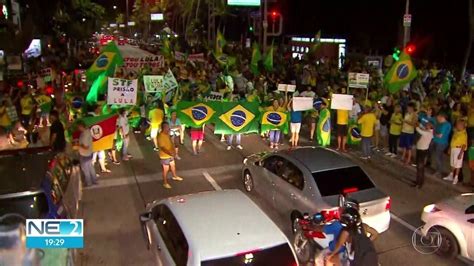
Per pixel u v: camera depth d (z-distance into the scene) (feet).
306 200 29.94
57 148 38.09
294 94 56.90
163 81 56.95
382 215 29.19
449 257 28.40
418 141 39.99
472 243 27.17
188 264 19.92
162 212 24.72
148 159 49.32
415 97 52.34
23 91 57.26
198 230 21.01
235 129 52.26
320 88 69.87
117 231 32.30
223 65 89.81
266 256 19.92
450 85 67.51
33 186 23.85
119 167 46.57
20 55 94.48
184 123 50.55
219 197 24.38
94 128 43.04
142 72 74.28
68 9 174.91
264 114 52.21
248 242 20.21
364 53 133.90
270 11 92.02
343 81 74.18
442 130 42.29
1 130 51.67
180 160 49.16
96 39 356.18
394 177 43.68
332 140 57.57
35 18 130.41
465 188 40.57
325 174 30.53
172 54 119.96
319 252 25.13
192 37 199.93
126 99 48.60
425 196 38.78
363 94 58.18
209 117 51.13
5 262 22.38
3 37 93.66
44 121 60.44
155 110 51.42
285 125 52.90
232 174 44.65
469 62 108.17
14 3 115.75
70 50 172.65
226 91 61.57
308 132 61.72
